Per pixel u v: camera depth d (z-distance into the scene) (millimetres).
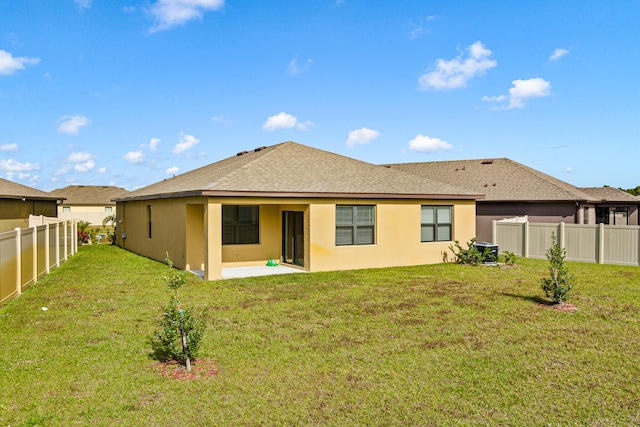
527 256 19328
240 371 5934
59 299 10297
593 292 11195
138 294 10898
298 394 5242
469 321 8344
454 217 17750
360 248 15680
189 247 14992
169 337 5961
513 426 4512
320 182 15578
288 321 8344
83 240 29219
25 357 6332
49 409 4781
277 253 16766
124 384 5465
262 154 18078
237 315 8797
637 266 16406
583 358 6395
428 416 4707
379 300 10172
